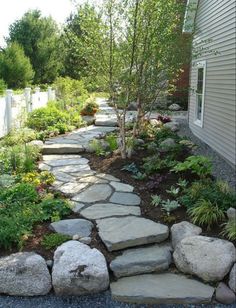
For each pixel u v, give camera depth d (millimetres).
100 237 4199
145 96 7211
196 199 4961
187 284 3635
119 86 7105
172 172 6355
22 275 3566
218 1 8867
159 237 4242
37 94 12672
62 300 3498
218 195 4895
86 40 6992
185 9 7164
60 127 10492
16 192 5074
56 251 3797
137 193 5605
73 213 4852
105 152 7871
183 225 4352
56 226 4406
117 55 6852
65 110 13172
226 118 8125
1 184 5438
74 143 8789
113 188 5801
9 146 8078
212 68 9391
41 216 4551
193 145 8734
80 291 3535
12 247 3965
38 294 3547
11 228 4031
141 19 6598
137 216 4762
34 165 6805
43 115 10953
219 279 3648
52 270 3627
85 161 7465
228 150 7934
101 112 14781
